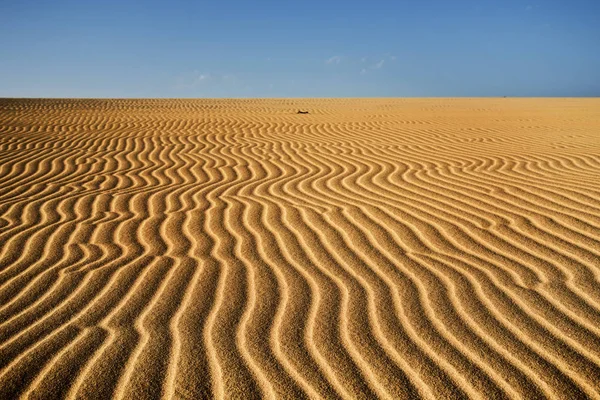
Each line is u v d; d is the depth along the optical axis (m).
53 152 9.30
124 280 3.27
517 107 19.69
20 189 6.44
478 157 7.52
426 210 4.74
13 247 4.01
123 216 4.92
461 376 2.17
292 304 2.89
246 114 17.06
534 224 4.16
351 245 3.86
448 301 2.88
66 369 2.28
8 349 2.45
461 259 3.50
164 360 2.34
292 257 3.64
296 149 9.15
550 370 2.19
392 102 25.89
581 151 7.61
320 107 21.27
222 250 3.82
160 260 3.63
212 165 7.83
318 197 5.48
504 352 2.34
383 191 5.62
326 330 2.59
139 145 10.03
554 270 3.24
